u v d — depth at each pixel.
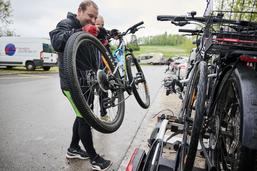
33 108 6.40
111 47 3.46
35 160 3.31
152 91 9.95
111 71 2.89
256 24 1.94
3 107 6.45
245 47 1.67
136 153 2.29
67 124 4.96
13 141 3.98
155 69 26.78
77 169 3.10
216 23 1.97
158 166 2.13
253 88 1.54
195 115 1.77
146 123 5.11
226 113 1.91
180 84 4.12
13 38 19.77
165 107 6.71
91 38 2.51
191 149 1.74
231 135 1.78
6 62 20.03
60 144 3.88
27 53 19.59
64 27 2.58
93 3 2.80
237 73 1.68
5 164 3.18
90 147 3.01
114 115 2.91
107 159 3.41
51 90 9.61
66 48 2.18
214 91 2.07
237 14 2.04
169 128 2.91
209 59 2.54
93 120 2.25
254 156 1.48
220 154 2.02
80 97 2.12
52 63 20.33
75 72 2.13
